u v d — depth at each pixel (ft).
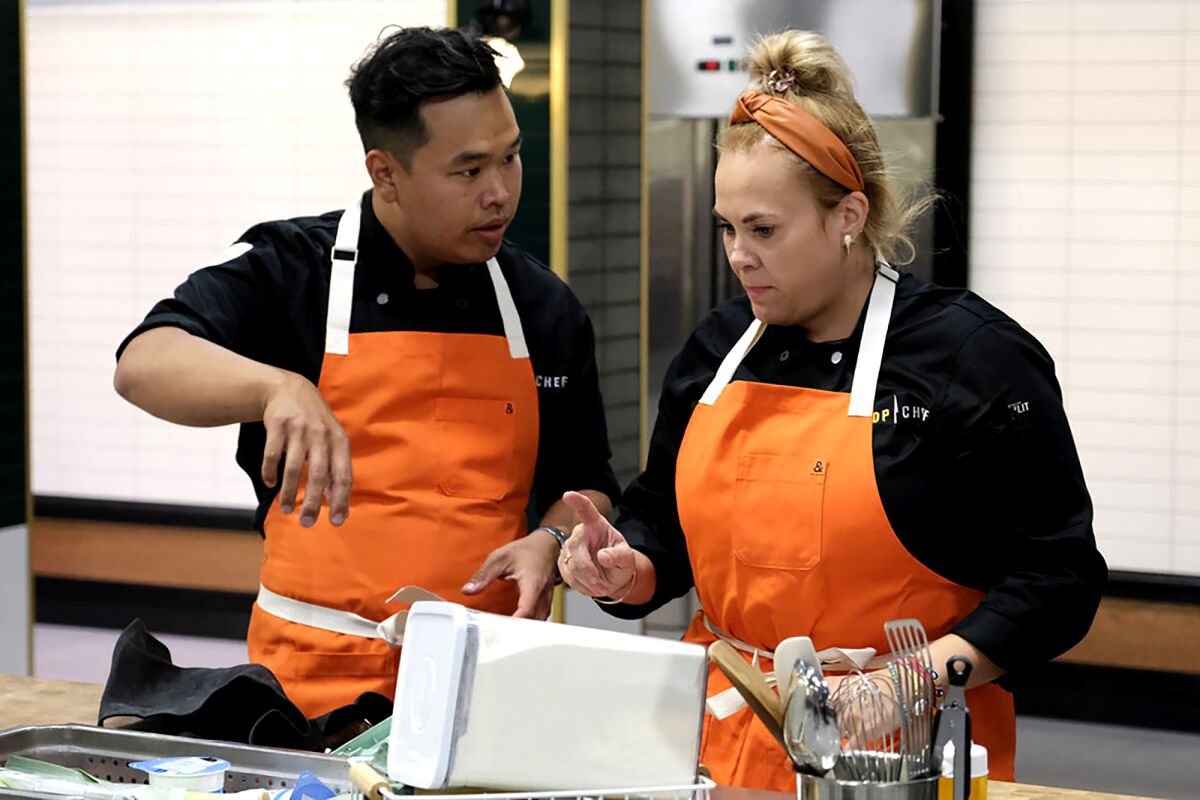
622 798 6.22
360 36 25.48
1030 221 22.11
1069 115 21.81
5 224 17.62
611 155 20.11
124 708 8.16
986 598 8.03
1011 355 8.16
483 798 5.91
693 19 20.45
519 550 8.91
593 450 10.05
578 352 9.91
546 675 6.09
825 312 8.50
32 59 27.14
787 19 20.11
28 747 7.67
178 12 26.27
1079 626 7.95
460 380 9.46
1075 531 7.98
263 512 9.84
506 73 18.86
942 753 5.99
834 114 8.05
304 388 8.00
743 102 8.16
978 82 22.12
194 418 8.32
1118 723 22.12
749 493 8.46
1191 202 21.44
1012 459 8.05
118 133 26.86
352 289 9.49
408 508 9.35
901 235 8.51
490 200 8.86
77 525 27.50
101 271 27.17
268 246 9.61
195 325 8.97
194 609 26.94
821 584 8.27
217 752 7.52
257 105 26.09
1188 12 21.20
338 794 7.05
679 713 6.25
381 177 9.08
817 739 5.95
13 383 17.88
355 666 9.29
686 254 21.07
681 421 9.16
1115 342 21.94
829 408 8.37
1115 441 22.04
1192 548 21.79
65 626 27.71
